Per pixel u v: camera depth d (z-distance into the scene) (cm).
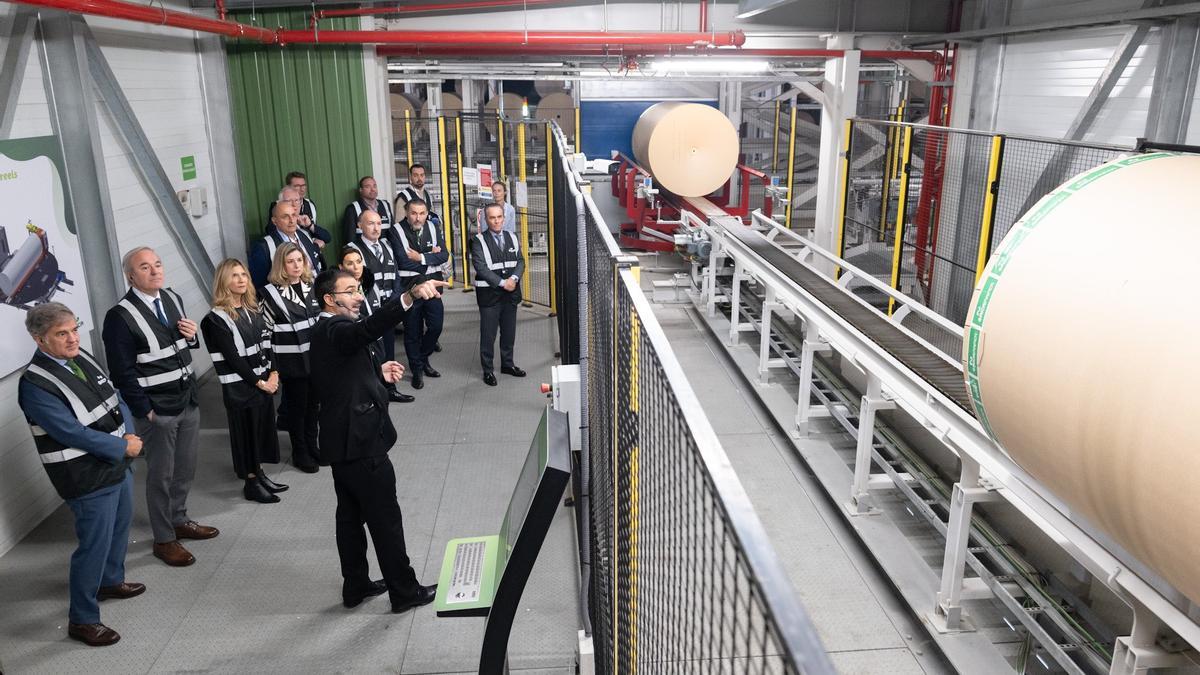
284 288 527
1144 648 261
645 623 136
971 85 823
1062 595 340
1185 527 169
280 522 483
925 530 438
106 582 405
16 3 430
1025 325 219
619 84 1442
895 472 441
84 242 526
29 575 430
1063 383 202
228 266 478
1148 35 576
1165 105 559
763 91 1487
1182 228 185
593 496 297
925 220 826
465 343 816
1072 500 221
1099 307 193
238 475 510
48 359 355
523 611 396
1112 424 185
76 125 509
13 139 450
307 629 385
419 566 434
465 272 1001
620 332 170
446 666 360
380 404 374
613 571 201
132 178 620
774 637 59
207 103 777
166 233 675
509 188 992
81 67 502
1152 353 175
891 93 1227
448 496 509
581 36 786
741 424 598
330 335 358
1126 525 194
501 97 1119
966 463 341
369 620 392
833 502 473
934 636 355
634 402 145
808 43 932
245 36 706
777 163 1395
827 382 604
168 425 430
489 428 612
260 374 501
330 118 843
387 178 887
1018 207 712
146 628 386
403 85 1444
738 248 726
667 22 903
